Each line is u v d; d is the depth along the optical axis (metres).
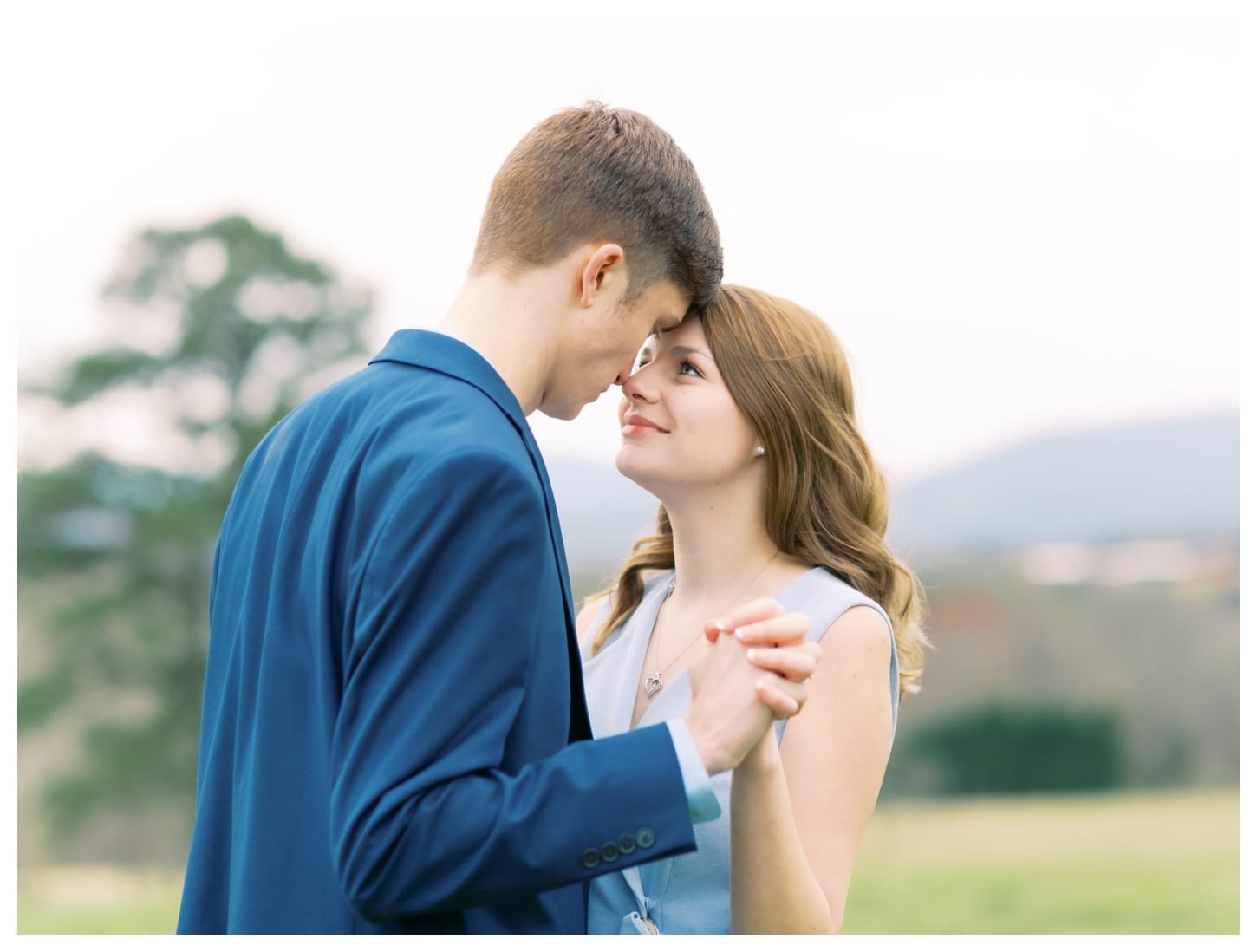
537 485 1.44
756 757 1.49
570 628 1.50
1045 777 30.20
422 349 1.56
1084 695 30.56
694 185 1.77
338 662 1.38
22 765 21.84
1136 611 31.30
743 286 2.03
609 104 1.78
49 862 21.67
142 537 22.20
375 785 1.23
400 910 1.26
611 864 1.28
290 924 1.36
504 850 1.24
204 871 1.52
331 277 24.83
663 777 1.31
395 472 1.36
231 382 23.73
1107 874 19.70
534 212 1.63
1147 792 29.83
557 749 1.41
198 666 22.41
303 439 1.57
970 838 23.78
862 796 1.79
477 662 1.28
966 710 30.81
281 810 1.39
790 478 1.96
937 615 31.75
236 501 1.71
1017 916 17.45
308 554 1.45
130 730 21.75
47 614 22.08
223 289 23.53
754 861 1.52
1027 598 31.70
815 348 1.99
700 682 1.42
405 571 1.28
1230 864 20.11
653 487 1.99
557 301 1.63
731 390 1.93
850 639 1.84
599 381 1.73
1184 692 30.59
